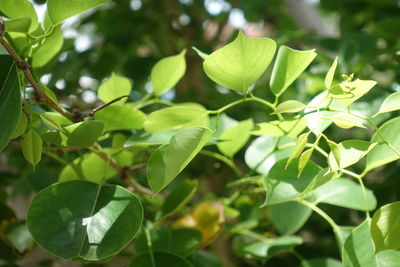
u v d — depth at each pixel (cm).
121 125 56
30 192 86
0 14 52
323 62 75
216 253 81
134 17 110
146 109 85
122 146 58
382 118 60
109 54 106
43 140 53
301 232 85
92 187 51
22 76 52
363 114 61
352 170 75
